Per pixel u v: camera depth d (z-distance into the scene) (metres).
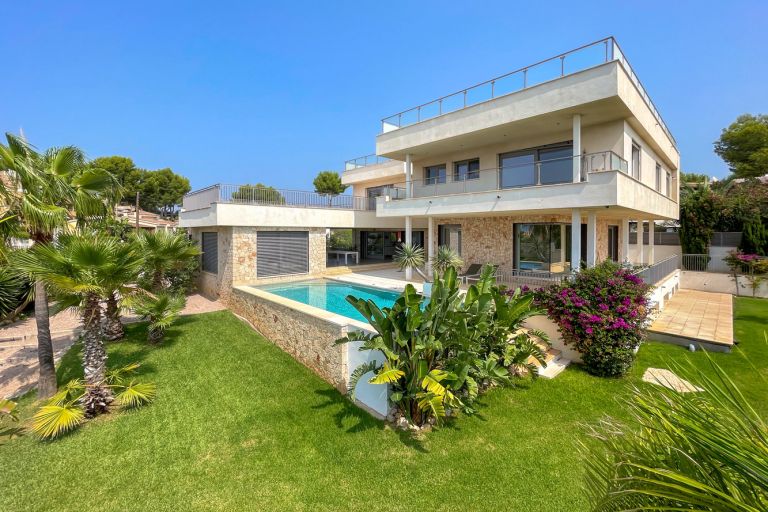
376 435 5.96
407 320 5.92
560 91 11.20
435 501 4.49
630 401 2.35
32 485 4.97
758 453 1.48
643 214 14.58
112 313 10.60
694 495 1.44
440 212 15.39
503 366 7.45
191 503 4.62
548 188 11.49
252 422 6.48
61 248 6.74
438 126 15.27
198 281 19.50
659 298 12.80
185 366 9.07
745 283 17.52
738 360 8.59
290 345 9.93
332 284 17.89
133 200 39.62
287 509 4.47
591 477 2.28
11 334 11.45
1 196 6.94
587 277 8.73
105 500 4.69
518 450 5.43
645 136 13.95
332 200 20.16
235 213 15.97
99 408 6.83
